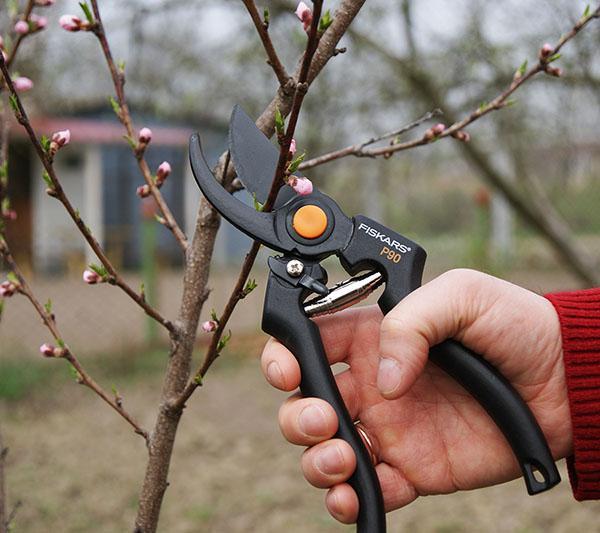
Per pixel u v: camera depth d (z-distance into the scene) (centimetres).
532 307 121
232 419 466
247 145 120
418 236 1009
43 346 125
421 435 135
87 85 498
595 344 119
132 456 404
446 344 117
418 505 338
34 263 1282
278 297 117
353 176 748
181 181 1326
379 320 136
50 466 388
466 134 143
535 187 466
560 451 129
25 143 918
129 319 840
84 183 1389
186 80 510
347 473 110
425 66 439
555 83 412
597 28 378
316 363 114
